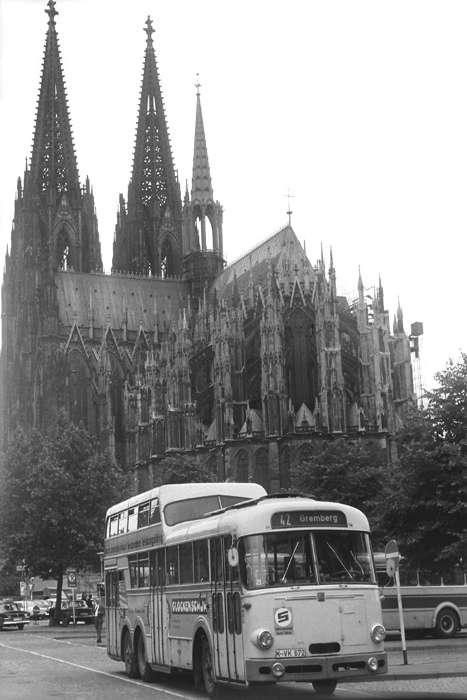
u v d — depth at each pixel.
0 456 97.19
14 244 179.50
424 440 48.88
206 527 28.23
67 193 175.62
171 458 121.19
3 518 92.31
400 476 49.06
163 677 34.50
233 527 25.75
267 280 130.25
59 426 100.12
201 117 179.62
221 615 26.62
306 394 124.38
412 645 44.38
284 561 25.12
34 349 163.12
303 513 25.56
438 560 47.16
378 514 50.34
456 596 50.56
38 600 116.06
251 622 24.62
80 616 90.38
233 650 25.61
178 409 135.25
